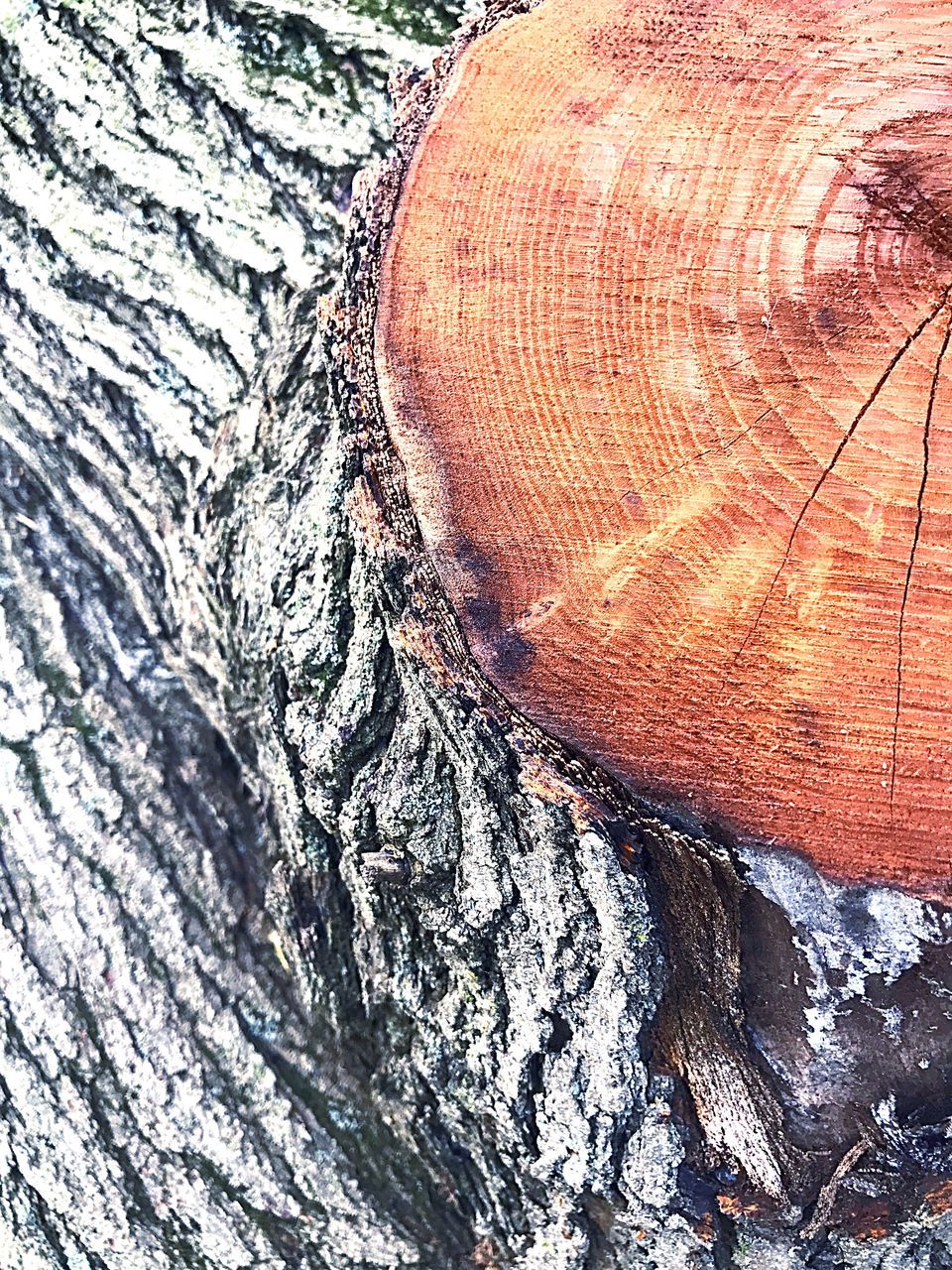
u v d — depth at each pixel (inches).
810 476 15.5
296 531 19.8
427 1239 21.3
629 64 16.4
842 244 15.4
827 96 15.8
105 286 22.9
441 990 20.1
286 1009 22.5
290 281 22.1
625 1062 18.2
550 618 16.5
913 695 15.7
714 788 16.5
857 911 16.7
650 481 15.9
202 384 22.8
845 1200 18.1
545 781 17.1
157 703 24.4
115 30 22.0
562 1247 20.1
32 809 23.4
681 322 15.8
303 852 21.2
